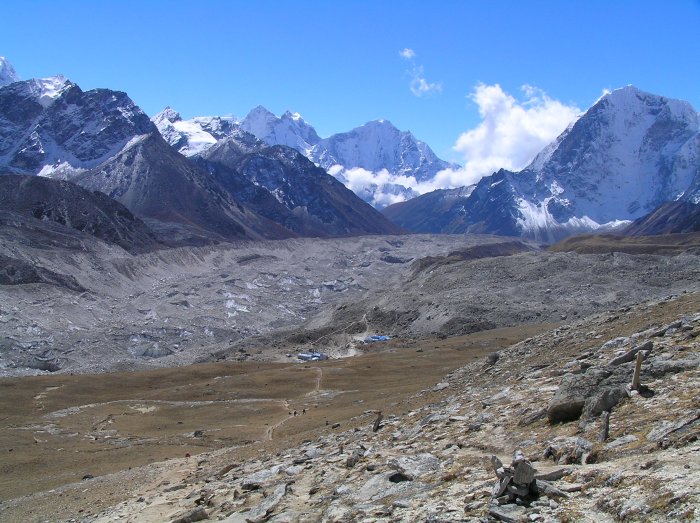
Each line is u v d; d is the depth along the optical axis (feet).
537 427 82.69
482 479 66.49
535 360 152.87
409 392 245.65
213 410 299.58
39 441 252.42
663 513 47.42
